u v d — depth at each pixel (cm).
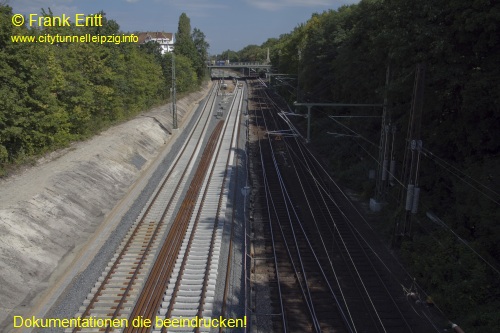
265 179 3181
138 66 4872
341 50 3516
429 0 1856
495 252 1570
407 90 1995
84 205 2188
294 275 1786
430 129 2070
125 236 1997
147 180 2914
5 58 2177
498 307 1384
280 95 7844
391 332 1421
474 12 1673
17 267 1517
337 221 2352
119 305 1430
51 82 2833
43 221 1831
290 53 7131
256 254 1981
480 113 1762
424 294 1612
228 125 5300
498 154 1784
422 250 1770
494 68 1714
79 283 1558
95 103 3647
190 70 7931
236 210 2427
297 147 4206
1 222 1652
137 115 4756
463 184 1783
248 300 1602
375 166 2869
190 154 3759
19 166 2405
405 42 1927
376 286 1698
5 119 2139
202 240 1955
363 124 3300
